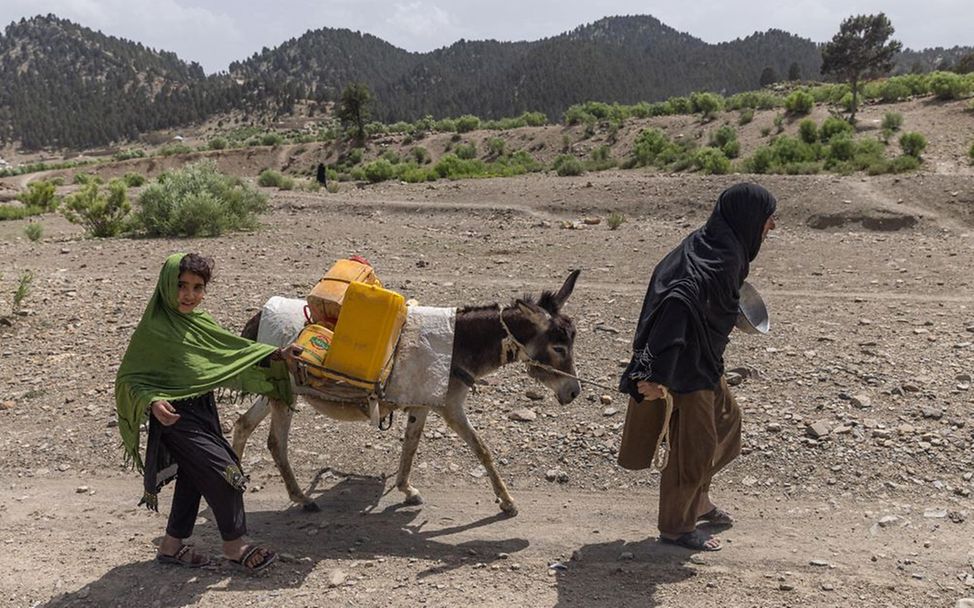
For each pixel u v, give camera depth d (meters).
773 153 38.06
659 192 28.22
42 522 6.26
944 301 12.55
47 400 8.69
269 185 42.38
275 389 5.61
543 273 15.64
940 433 7.19
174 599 4.99
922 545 5.54
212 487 5.05
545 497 6.57
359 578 5.26
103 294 13.23
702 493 5.87
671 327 4.92
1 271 15.68
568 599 4.97
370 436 7.70
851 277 14.88
